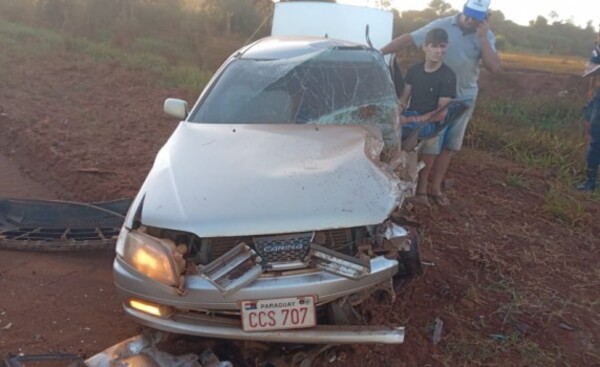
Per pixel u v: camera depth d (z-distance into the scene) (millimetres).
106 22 19344
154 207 2895
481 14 4652
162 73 10930
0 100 8086
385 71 4453
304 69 4227
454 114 4730
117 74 10445
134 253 2775
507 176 6176
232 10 24047
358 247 2900
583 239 4793
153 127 7328
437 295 3742
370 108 4074
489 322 3537
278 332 2707
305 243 2773
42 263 4035
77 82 9695
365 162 3279
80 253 4207
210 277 2639
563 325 3541
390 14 6734
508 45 27766
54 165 5926
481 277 4047
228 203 2850
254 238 2750
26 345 3146
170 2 23703
